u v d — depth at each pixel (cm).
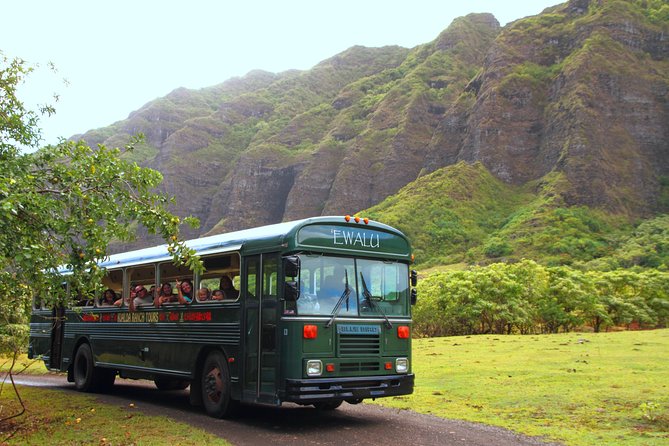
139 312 1402
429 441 950
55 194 984
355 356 1047
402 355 1113
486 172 19112
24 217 898
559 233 14575
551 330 5062
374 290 1100
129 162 1006
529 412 1205
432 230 16025
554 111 19525
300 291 1016
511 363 2012
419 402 1353
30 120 1079
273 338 1030
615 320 5381
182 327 1259
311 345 1006
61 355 1700
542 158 19150
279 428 1048
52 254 920
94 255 941
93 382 1573
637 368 1806
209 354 1190
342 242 1080
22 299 1020
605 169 17325
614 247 14150
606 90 19025
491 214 17262
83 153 992
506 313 4294
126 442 906
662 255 12594
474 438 975
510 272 4969
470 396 1416
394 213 16475
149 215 983
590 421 1103
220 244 1191
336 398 1011
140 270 1438
